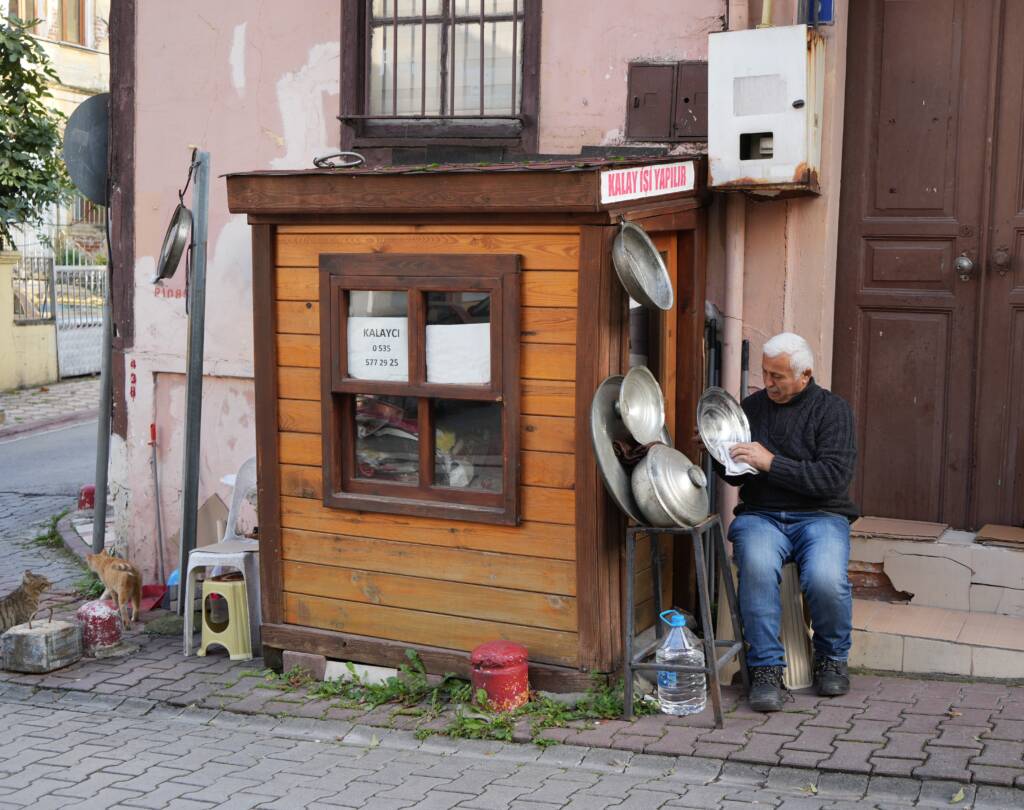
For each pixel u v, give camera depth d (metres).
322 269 5.51
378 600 5.59
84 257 21.16
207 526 7.36
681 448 5.84
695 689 5.16
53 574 8.23
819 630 5.12
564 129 6.40
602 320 4.98
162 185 7.43
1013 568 5.50
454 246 5.25
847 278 6.02
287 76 7.03
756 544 5.12
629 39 6.21
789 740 4.68
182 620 6.76
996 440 5.80
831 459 5.10
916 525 5.88
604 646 5.12
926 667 5.32
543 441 5.14
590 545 5.07
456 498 5.37
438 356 5.33
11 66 16.44
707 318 5.95
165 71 7.35
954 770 4.30
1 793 4.65
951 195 5.82
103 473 7.59
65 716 5.55
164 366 7.49
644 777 4.57
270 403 5.73
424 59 6.76
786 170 5.48
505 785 4.55
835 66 5.70
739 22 5.86
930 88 5.82
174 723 5.43
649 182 5.22
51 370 18.38
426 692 5.44
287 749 5.05
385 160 6.79
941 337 5.88
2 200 16.84
